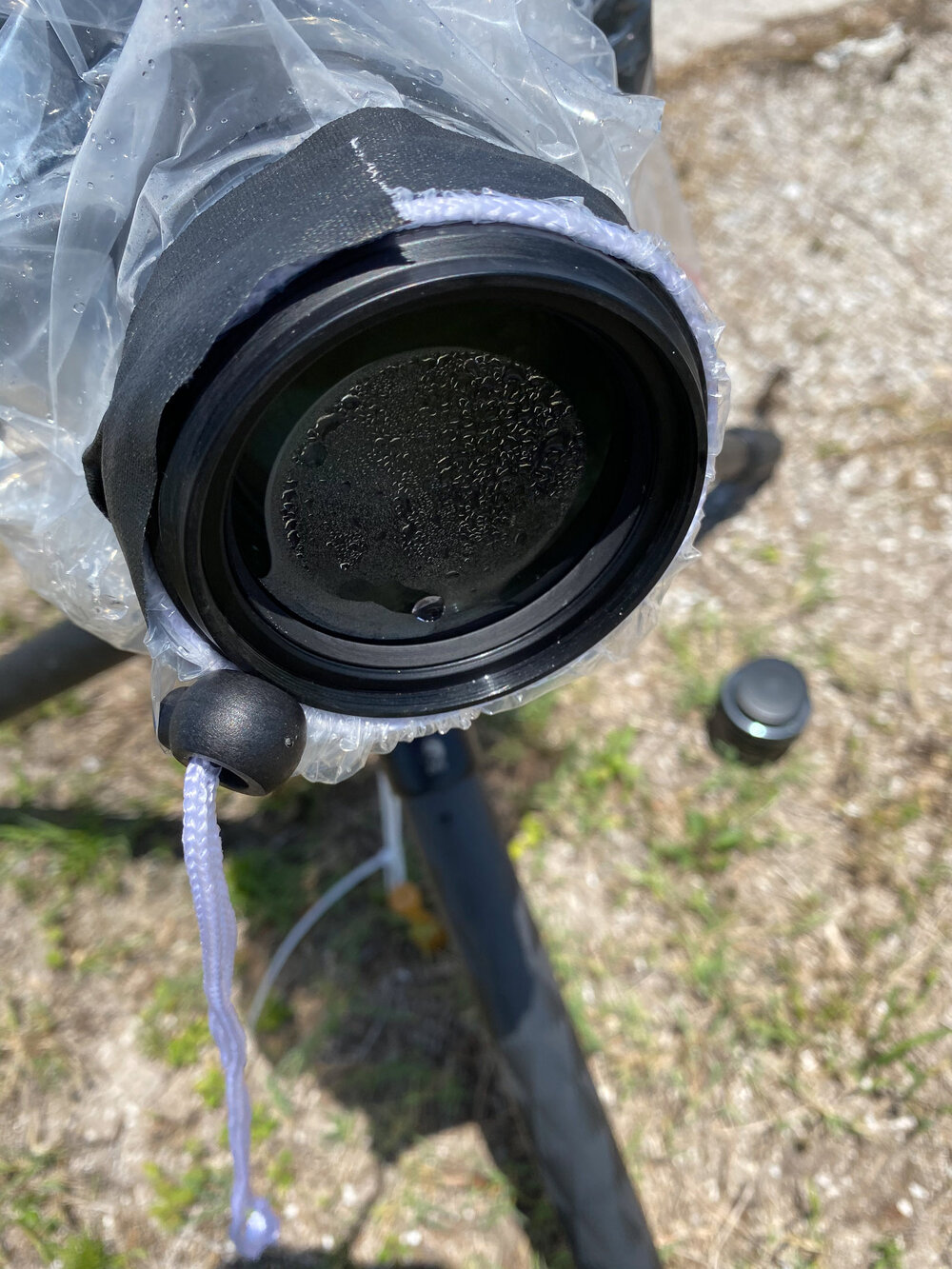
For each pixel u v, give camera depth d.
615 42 0.25
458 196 0.14
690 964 0.34
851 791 0.37
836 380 0.47
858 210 0.52
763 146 0.55
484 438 0.17
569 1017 0.28
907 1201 0.30
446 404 0.16
